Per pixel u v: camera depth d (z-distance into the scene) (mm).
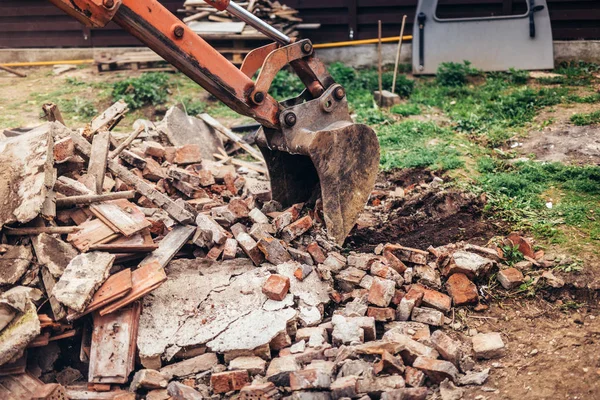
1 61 13852
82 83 12055
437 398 4867
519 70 11500
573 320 5574
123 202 5926
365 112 10312
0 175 5539
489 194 7215
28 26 13766
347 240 6652
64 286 5035
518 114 9820
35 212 5336
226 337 5238
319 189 6730
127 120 10641
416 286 5871
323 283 5805
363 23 12938
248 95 5820
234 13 5805
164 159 7484
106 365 5047
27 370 5113
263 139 6344
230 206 6469
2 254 5258
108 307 5113
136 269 5500
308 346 5266
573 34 12164
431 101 10711
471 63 11766
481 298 5906
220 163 8023
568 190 7332
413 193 7328
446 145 8773
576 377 4895
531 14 11453
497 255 6094
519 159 8312
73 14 5207
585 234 6445
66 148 6027
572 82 11055
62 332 5227
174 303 5473
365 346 5102
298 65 6125
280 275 5645
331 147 5859
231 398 4938
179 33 5496
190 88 11711
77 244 5430
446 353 5156
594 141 8641
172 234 6020
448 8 12430
